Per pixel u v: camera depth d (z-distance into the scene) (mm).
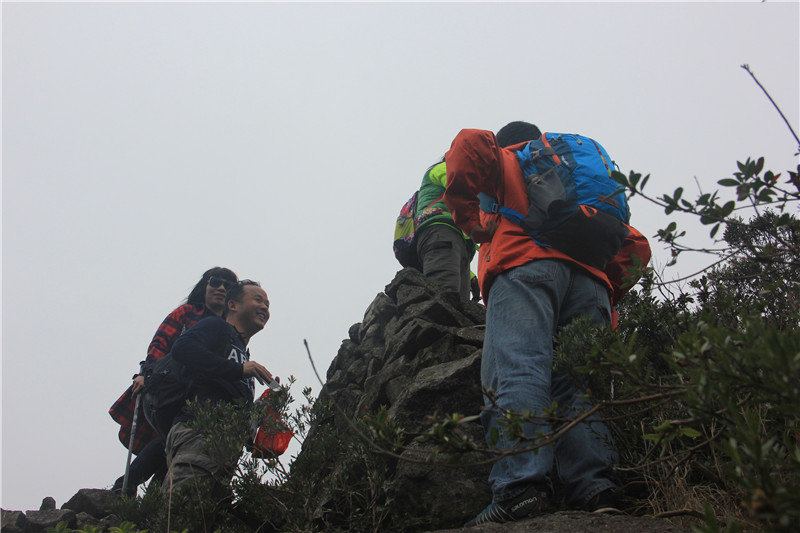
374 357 4988
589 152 3211
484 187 3223
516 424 2074
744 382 1622
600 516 2520
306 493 3207
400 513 3205
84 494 4180
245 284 4824
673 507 2621
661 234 2232
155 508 3170
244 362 4262
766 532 1409
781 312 2871
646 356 2961
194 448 3664
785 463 1572
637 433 2883
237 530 3465
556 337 2926
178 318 4926
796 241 2359
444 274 5312
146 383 4266
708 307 3012
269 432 3572
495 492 2701
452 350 4266
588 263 3078
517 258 3016
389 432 2168
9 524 3793
